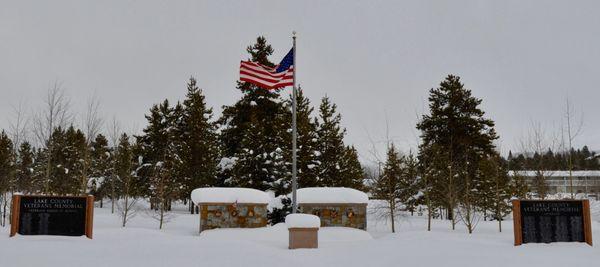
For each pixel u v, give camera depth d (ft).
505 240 51.78
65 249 39.42
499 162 109.91
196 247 42.78
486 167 106.83
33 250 38.14
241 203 65.67
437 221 102.58
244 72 63.57
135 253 38.88
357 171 123.75
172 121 147.23
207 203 64.54
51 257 35.53
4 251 37.22
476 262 35.35
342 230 64.64
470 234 66.69
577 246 44.34
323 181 115.75
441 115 119.75
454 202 85.10
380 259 39.22
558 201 47.01
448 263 35.29
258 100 114.11
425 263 35.91
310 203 69.21
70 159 134.92
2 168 99.30
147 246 42.65
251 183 96.78
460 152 114.83
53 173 125.29
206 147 132.16
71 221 48.65
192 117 136.98
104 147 153.07
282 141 105.60
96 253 38.32
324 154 118.73
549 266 33.78
